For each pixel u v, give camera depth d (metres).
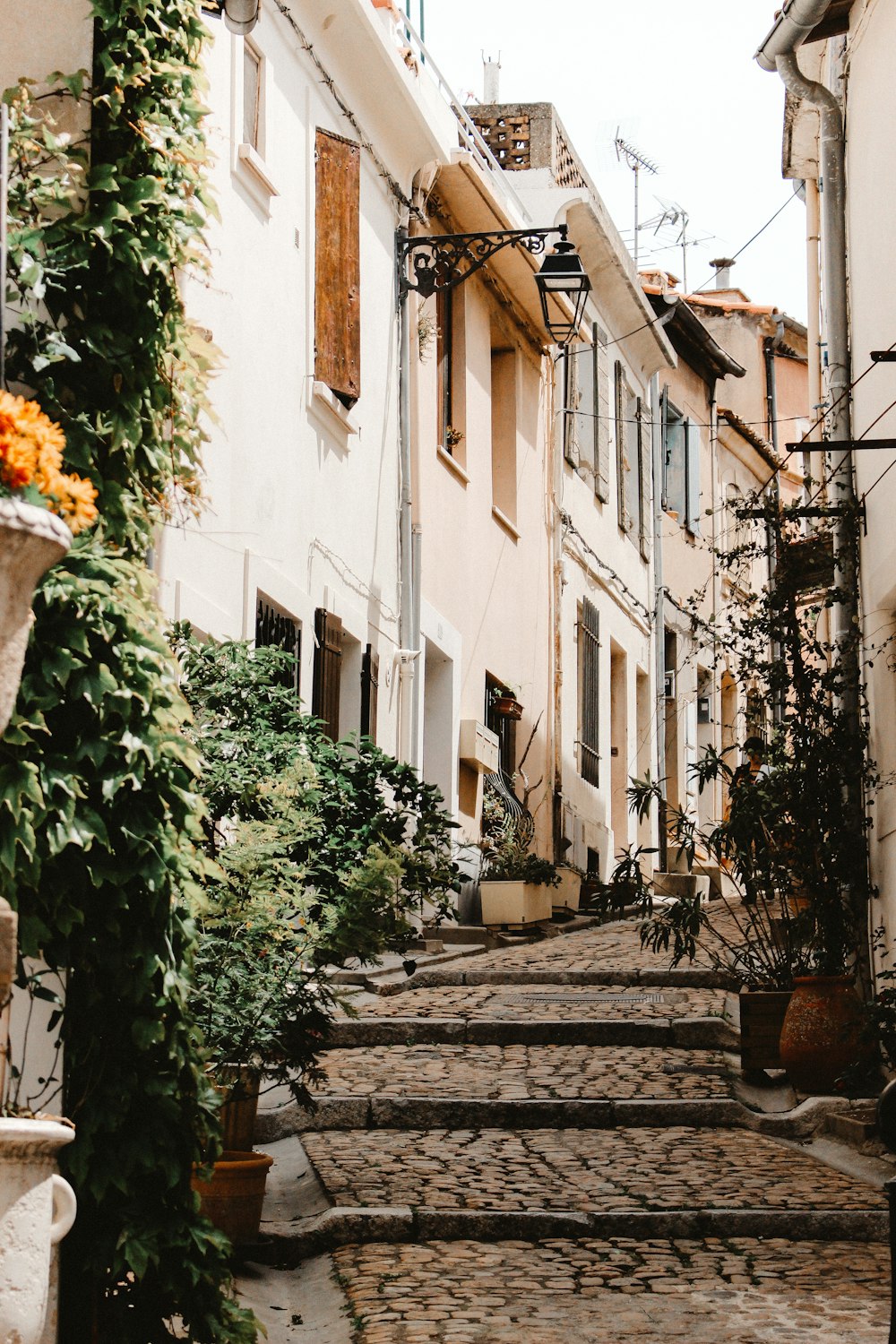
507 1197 8.87
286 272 13.88
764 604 13.46
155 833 5.66
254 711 8.63
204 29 6.70
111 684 5.56
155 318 6.19
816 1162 9.95
